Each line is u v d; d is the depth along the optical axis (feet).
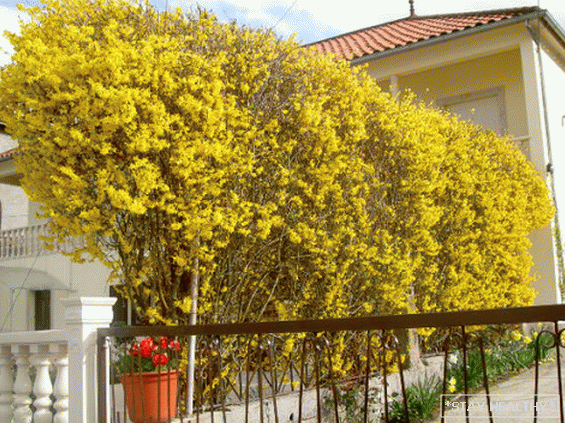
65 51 18.28
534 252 44.29
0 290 56.80
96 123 17.28
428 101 54.75
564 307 9.64
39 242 54.19
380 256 24.44
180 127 18.24
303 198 22.38
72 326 17.88
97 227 17.69
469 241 32.55
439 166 28.60
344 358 23.73
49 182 18.70
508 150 40.14
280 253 21.97
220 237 19.89
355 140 23.40
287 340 21.02
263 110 21.11
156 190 18.25
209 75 19.17
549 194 44.96
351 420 22.00
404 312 25.94
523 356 31.24
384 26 65.87
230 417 18.79
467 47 48.96
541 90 46.96
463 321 10.70
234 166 19.44
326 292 22.77
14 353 19.48
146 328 16.26
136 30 19.36
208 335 15.02
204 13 20.47
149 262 19.17
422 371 25.82
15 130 19.15
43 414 18.63
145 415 17.58
